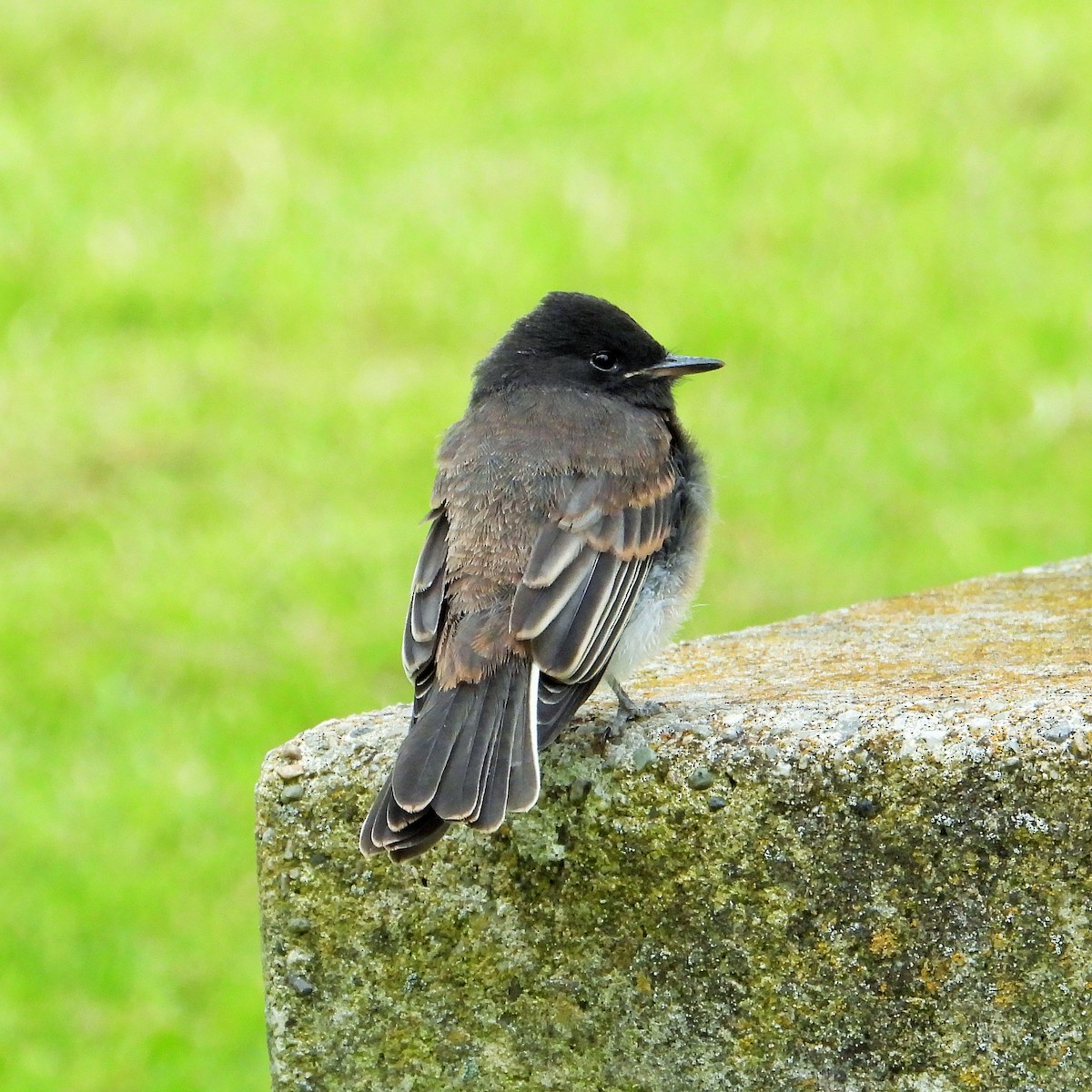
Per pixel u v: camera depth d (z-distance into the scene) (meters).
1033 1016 5.42
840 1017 5.60
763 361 17.38
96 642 13.25
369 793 5.97
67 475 15.62
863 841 5.52
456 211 19.91
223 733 12.27
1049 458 15.66
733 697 6.21
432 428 16.14
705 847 5.68
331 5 24.78
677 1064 5.80
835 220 19.67
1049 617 7.38
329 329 18.06
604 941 5.82
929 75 22.48
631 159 21.02
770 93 22.39
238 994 10.21
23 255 19.31
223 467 15.69
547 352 7.34
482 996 5.96
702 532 6.99
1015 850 5.39
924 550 14.45
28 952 10.55
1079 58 22.41
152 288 18.77
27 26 24.14
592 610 6.23
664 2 24.69
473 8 24.70
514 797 5.51
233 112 22.22
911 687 6.10
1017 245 18.88
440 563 6.39
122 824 11.47
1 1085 9.66
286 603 13.67
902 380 16.94
